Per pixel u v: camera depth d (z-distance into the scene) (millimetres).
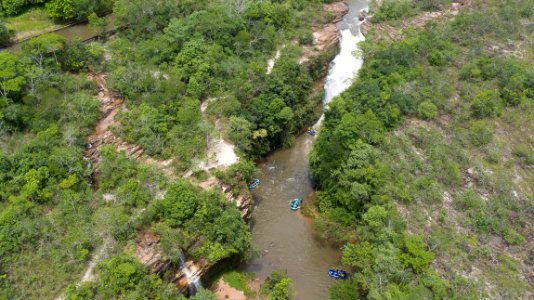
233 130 58688
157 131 55844
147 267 42906
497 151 56281
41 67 57156
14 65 54781
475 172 54344
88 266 42562
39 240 42812
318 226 55375
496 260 45688
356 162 52906
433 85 64062
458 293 42312
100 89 60406
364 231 48500
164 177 50750
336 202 56062
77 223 44938
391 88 62625
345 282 47531
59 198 46969
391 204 49531
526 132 59688
